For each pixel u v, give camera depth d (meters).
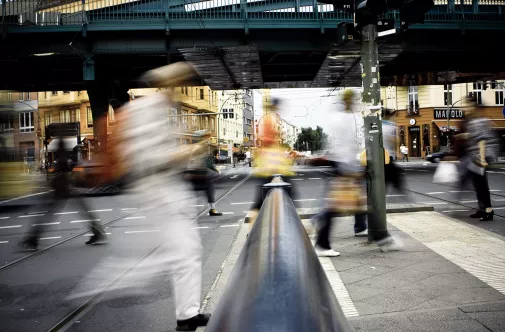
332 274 4.47
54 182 7.52
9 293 4.61
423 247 5.50
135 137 3.38
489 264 4.54
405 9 5.82
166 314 3.87
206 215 10.49
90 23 20.31
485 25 20.75
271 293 0.72
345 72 27.55
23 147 8.99
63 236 8.42
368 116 5.86
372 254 5.30
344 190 5.79
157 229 3.45
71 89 32.41
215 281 4.39
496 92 48.56
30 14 21.55
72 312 3.96
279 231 1.21
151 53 21.19
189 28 20.30
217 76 27.41
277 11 20.42
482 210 7.88
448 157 8.67
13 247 7.43
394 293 3.78
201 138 10.17
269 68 27.16
